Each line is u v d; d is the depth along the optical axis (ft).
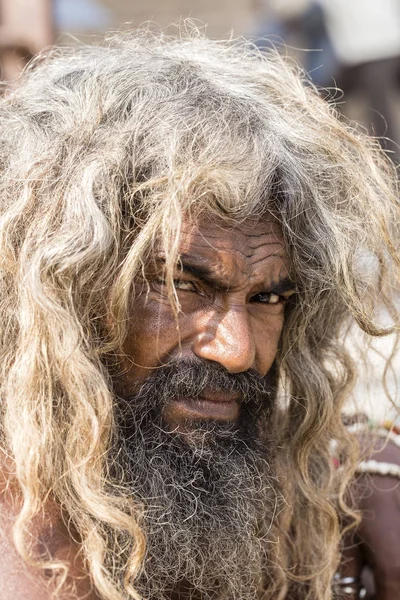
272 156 7.36
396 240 8.57
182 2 27.14
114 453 7.38
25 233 7.10
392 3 23.67
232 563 7.62
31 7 15.16
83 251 6.90
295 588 8.84
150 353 7.32
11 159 7.45
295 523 8.93
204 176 6.86
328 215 7.84
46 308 6.75
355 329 9.37
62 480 6.94
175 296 7.04
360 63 24.06
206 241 7.11
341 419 9.14
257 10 26.99
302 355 8.87
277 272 7.60
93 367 6.90
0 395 7.18
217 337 7.30
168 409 7.45
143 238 6.94
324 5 24.34
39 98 7.84
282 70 8.58
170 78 7.67
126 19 26.61
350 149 8.34
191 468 7.49
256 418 7.96
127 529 6.79
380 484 9.28
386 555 9.11
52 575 6.54
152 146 7.14
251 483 7.73
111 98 7.43
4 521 6.70
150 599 7.54
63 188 7.10
